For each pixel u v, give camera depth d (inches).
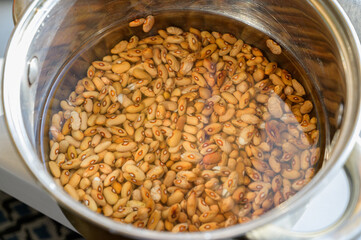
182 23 13.5
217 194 10.6
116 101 12.3
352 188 8.6
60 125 11.9
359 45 9.4
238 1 12.5
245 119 11.9
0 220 15.8
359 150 8.9
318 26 10.4
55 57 11.8
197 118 11.9
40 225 15.7
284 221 7.7
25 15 9.9
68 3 10.8
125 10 12.8
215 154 11.3
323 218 10.6
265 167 11.2
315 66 11.8
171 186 11.0
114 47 13.2
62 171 11.2
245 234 7.2
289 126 11.8
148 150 11.5
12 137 8.5
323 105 11.8
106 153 11.4
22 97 9.7
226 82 12.6
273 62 12.9
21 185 11.8
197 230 10.2
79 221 9.5
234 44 13.1
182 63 12.8
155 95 12.4
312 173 11.0
